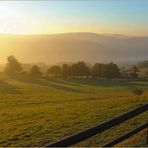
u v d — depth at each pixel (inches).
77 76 6697.8
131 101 1301.7
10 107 1988.2
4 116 1251.2
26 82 5757.9
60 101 2301.9
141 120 736.3
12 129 851.4
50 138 703.1
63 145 224.5
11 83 5521.7
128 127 673.6
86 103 1518.2
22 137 723.4
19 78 6378.0
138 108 327.0
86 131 251.8
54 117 1050.1
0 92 3882.9
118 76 6633.9
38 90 4387.3
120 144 420.2
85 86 5290.4
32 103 2290.8
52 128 811.4
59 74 6781.5
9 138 718.5
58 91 4293.8
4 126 938.1
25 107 1878.7
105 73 6574.8
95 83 5772.6
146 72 7598.4
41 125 872.9
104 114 1000.2
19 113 1320.1
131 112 315.3
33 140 689.6
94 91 4392.2
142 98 1414.9
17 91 4094.5
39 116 1135.6
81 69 6678.2
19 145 650.8
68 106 1427.2
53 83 5674.2
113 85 5438.0
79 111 1130.7
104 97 2278.5
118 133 625.3
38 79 6274.6
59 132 758.5
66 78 6550.2
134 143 418.0
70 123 869.8
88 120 908.0
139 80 6250.0
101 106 1218.6
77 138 239.6
